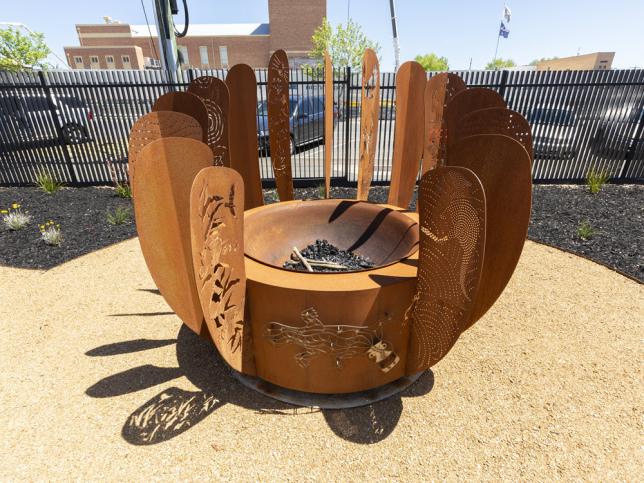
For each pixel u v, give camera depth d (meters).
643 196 7.93
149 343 3.33
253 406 2.63
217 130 3.73
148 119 2.69
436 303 2.37
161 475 2.12
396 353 2.62
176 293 2.48
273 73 3.99
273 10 42.72
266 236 3.79
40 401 2.65
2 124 8.34
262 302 2.44
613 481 2.08
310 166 9.91
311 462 2.21
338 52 26.94
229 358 2.42
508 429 2.43
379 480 2.10
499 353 3.18
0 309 3.85
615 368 2.98
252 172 4.36
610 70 8.20
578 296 4.08
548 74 8.41
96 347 3.27
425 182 2.15
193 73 8.94
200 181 1.88
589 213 6.90
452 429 2.43
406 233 3.55
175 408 2.61
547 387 2.79
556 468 2.16
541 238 5.80
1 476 2.10
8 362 3.06
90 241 5.73
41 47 26.02
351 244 3.99
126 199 7.95
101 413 2.55
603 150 8.86
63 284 4.39
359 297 2.31
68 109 8.38
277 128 4.25
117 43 49.09
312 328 2.39
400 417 2.54
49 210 7.18
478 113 2.89
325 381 2.59
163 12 8.18
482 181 2.39
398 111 4.12
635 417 2.51
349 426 2.46
